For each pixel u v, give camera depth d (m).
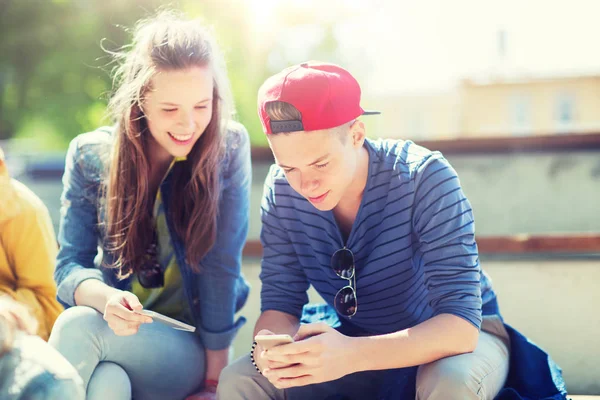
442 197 1.77
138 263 2.12
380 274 1.88
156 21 2.12
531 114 15.41
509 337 1.96
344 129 1.67
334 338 1.65
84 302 1.96
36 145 15.70
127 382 1.91
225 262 2.19
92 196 2.15
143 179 2.09
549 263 2.90
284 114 1.62
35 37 14.88
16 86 15.45
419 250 1.87
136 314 1.80
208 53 2.01
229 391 1.83
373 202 1.83
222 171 2.16
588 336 2.82
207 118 2.02
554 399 1.80
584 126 15.17
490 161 4.13
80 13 14.45
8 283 2.26
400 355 1.65
